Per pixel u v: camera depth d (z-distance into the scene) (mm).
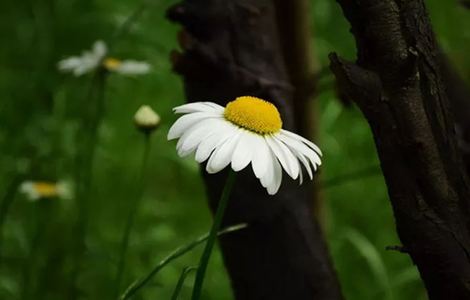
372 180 1276
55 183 1187
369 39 776
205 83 878
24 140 1273
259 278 870
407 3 774
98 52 1093
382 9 773
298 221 867
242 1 874
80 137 1247
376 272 1150
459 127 942
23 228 1188
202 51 873
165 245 1205
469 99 949
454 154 785
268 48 879
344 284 1175
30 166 1149
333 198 1262
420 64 777
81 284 1147
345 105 941
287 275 866
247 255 871
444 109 782
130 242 1200
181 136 783
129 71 1091
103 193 1264
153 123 948
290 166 780
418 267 790
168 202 1277
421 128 777
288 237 866
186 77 882
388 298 1123
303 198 874
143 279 857
